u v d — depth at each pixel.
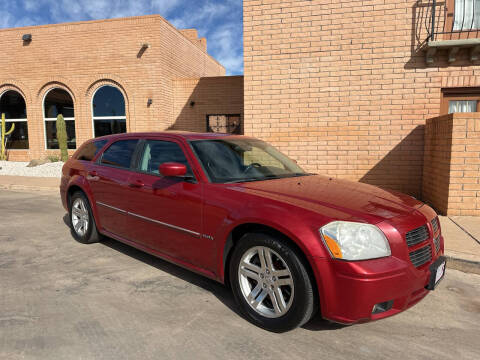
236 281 2.98
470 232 5.02
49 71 14.59
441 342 2.71
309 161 7.69
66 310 3.10
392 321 3.01
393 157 7.31
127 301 3.29
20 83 14.93
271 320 2.77
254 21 7.64
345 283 2.43
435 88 7.02
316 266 2.49
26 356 2.44
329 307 2.50
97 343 2.61
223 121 15.15
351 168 7.52
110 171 4.40
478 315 3.13
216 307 3.20
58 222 6.29
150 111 13.93
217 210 3.09
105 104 14.54
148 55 13.70
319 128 7.57
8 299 3.30
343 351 2.57
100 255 4.54
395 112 7.21
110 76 14.06
